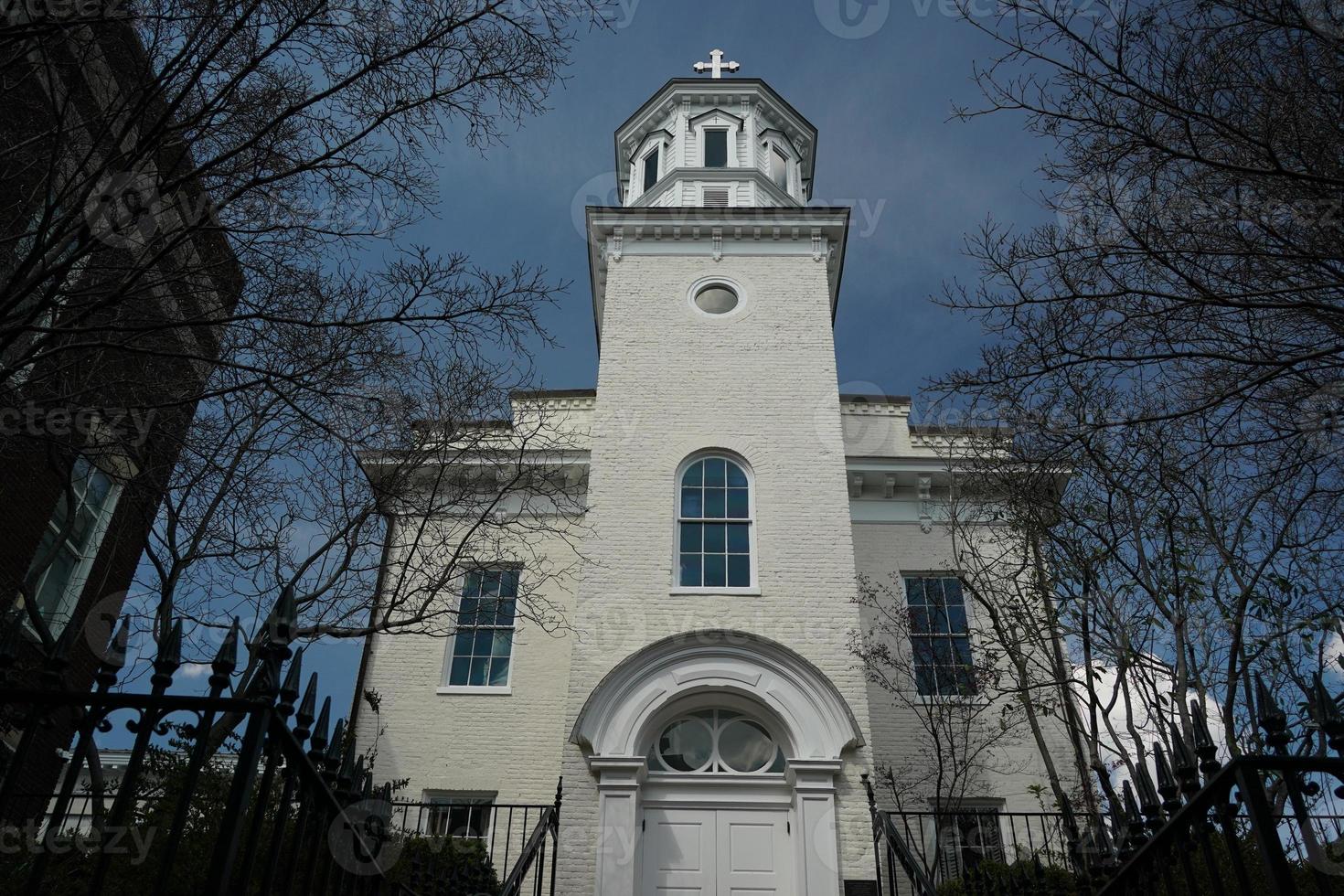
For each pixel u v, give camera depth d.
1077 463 9.02
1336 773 3.60
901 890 12.00
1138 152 6.06
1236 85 5.79
